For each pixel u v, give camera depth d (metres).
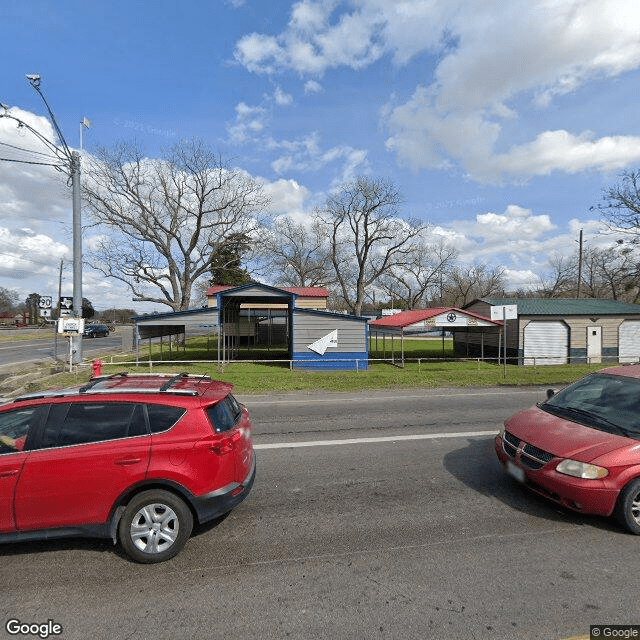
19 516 3.63
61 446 3.77
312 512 4.69
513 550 3.87
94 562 3.71
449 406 10.67
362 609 3.06
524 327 22.47
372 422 8.95
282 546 3.97
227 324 29.09
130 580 3.44
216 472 3.90
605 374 5.77
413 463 6.32
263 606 3.10
